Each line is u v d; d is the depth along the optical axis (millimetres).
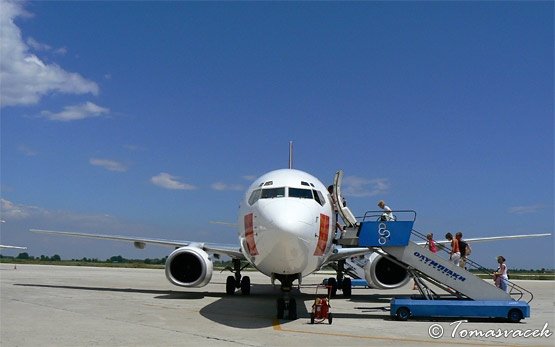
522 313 11969
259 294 19094
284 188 12141
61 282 23656
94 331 9648
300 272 11781
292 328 10500
